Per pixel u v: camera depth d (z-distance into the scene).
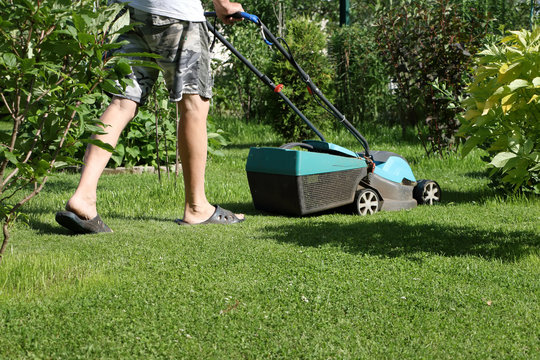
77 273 2.94
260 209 5.01
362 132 11.55
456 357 2.09
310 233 4.07
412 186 5.43
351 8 17.12
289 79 10.07
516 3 13.11
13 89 2.35
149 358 2.04
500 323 2.39
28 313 2.39
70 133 2.71
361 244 3.75
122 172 7.23
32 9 2.22
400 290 2.80
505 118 3.17
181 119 4.23
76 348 2.10
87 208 3.88
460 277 3.02
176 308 2.51
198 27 4.09
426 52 8.35
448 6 8.66
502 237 3.96
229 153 9.33
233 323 2.36
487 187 6.11
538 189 3.20
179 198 5.37
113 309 2.47
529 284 2.89
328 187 4.77
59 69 2.48
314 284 2.87
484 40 8.90
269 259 3.31
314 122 10.26
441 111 8.34
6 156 2.33
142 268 3.10
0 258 2.73
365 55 12.12
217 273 3.02
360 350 2.13
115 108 3.95
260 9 14.39
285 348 2.14
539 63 2.97
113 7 2.49
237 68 12.66
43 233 3.92
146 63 2.47
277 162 4.71
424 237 3.96
